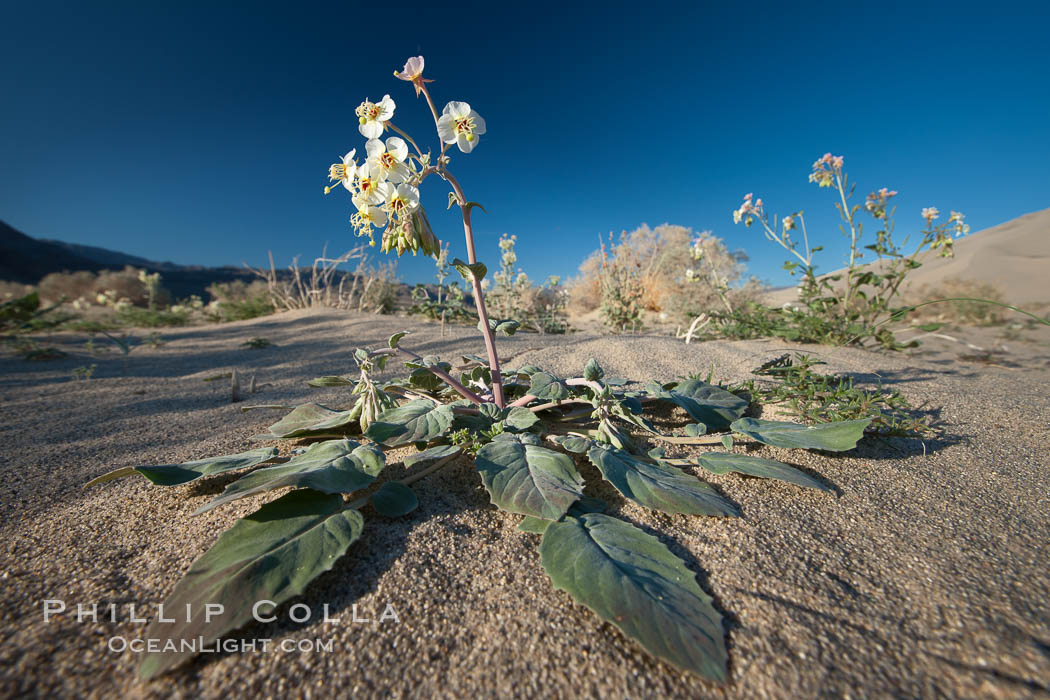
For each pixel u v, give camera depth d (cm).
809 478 157
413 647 97
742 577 116
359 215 172
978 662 89
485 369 222
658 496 143
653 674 91
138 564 124
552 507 133
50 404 315
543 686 88
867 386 289
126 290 1861
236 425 260
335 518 129
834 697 83
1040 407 246
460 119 174
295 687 87
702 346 392
